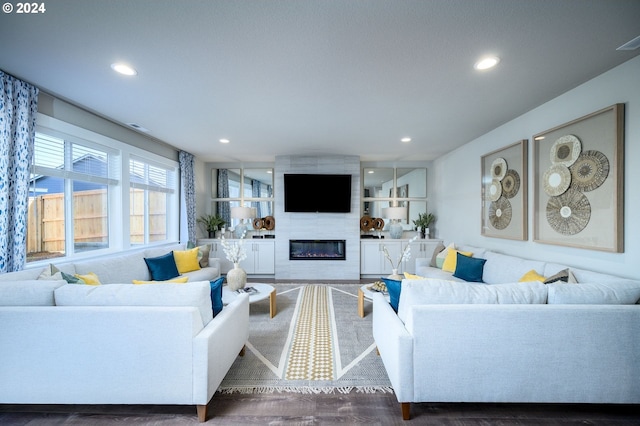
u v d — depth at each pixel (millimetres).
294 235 5480
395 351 1652
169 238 4953
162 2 1421
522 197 3090
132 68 2129
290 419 1647
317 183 5348
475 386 1600
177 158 5012
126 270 3215
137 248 3969
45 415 1653
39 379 1587
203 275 3865
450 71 2154
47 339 1572
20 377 1585
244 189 6121
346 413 1698
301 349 2514
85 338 1572
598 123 2225
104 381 1583
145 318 1569
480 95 2609
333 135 3979
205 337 1571
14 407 1718
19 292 1633
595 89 2270
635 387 1590
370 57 1959
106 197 3541
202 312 1700
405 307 1720
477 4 1437
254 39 1753
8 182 2268
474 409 1730
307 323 3121
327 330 2932
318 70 2143
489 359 1594
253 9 1477
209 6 1454
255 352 2457
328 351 2477
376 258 5523
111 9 1475
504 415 1677
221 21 1578
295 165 5453
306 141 4324
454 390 1601
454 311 1589
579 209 2396
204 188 6062
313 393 1896
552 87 2445
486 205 3844
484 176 3889
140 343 1570
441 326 1587
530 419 1641
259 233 6008
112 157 3590
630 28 1635
